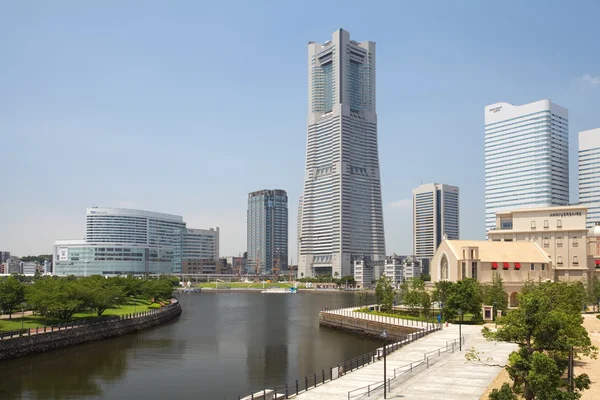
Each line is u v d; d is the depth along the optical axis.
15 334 102.06
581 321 67.56
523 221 191.00
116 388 81.19
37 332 105.88
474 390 62.22
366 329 138.88
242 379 87.75
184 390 80.25
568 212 182.50
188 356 107.94
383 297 168.75
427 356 83.50
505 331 52.19
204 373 92.25
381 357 84.00
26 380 84.69
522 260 167.25
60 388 80.50
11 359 96.50
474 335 106.25
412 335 104.00
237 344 124.25
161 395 77.44
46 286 134.00
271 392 60.66
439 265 174.12
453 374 70.81
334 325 157.12
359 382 67.94
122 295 161.12
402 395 60.31
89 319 129.75
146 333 141.50
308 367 97.62
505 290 161.25
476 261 161.50
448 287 131.25
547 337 51.88
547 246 183.88
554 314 51.12
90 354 107.06
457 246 169.25
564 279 177.88
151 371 93.44
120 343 122.88
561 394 43.94
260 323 172.00
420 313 148.12
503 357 81.88
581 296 97.50
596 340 92.19
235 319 185.50
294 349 117.38
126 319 138.62
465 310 124.38
